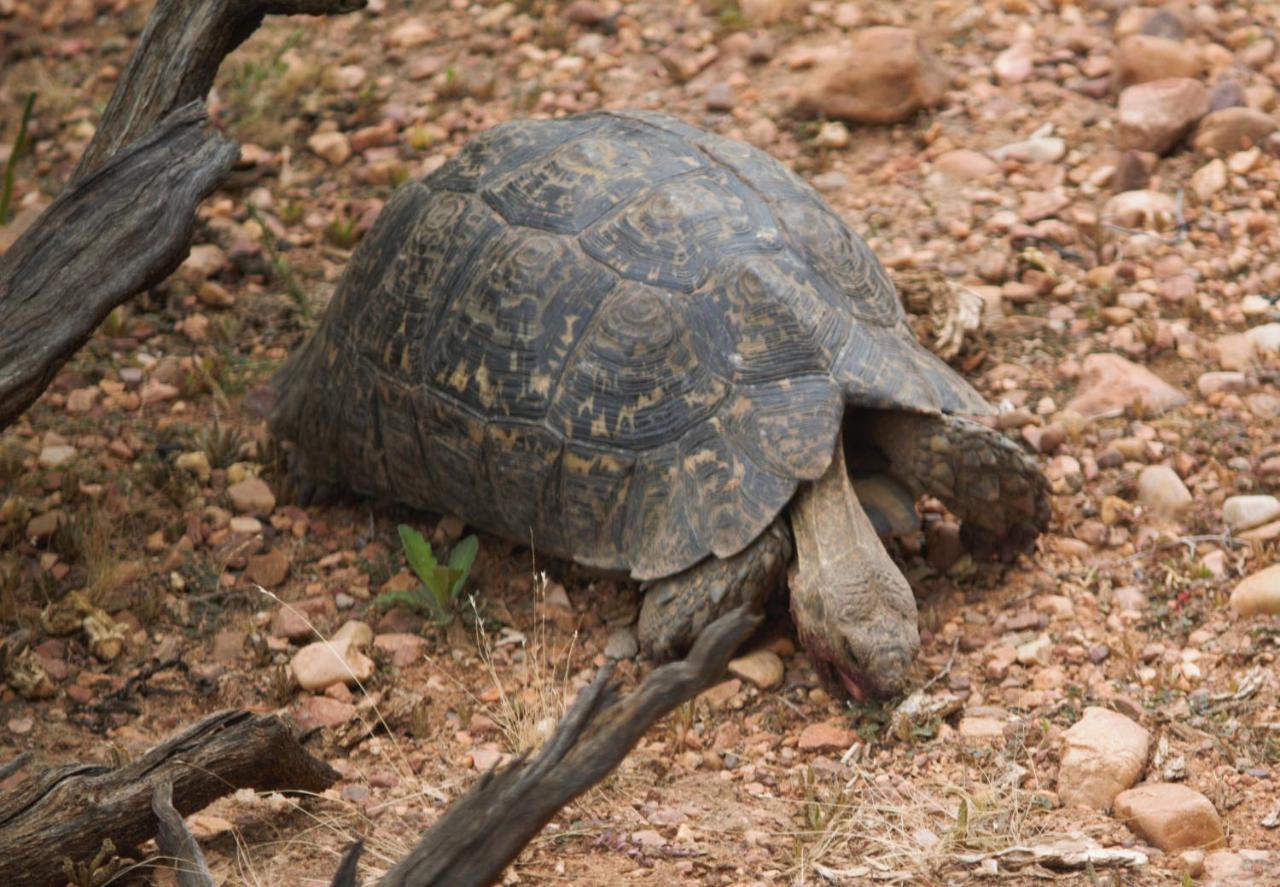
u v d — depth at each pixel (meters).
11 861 6.73
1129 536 9.91
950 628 9.24
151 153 8.41
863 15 15.86
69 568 9.95
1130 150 13.45
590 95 15.16
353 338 10.16
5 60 16.78
